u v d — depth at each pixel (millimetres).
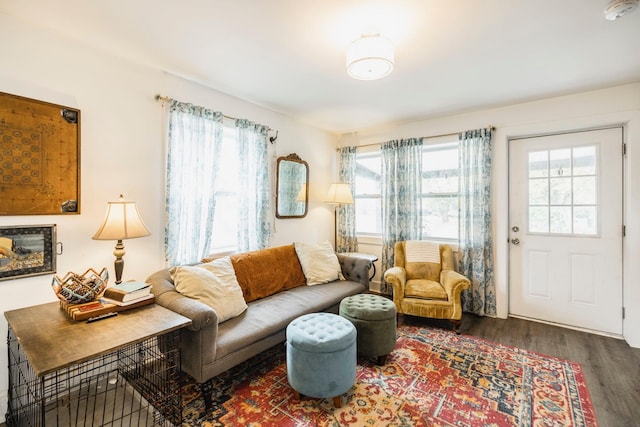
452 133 3533
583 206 2906
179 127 2467
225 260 2471
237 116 3018
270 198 3441
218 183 2893
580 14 1670
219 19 1741
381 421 1646
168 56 2182
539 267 3125
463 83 2635
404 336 2748
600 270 2836
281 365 2258
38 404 1480
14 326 1460
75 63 1964
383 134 4078
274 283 2781
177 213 2469
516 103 3125
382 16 1691
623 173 2732
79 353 1213
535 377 2074
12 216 1726
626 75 2453
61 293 1641
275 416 1688
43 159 1826
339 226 4414
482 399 1836
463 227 3404
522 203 3201
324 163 4281
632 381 2021
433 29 1819
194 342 1703
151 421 1590
